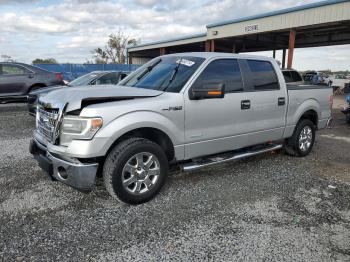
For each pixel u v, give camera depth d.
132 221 3.44
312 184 4.69
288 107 5.62
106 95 3.68
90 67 28.23
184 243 3.05
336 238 3.20
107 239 3.08
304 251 2.96
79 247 2.94
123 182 3.65
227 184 4.59
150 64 5.11
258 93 5.04
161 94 4.05
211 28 23.34
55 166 3.62
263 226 3.40
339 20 15.26
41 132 4.11
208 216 3.59
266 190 4.41
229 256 2.86
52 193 4.11
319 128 6.53
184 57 4.74
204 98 4.29
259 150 5.29
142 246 2.98
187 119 4.15
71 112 3.51
